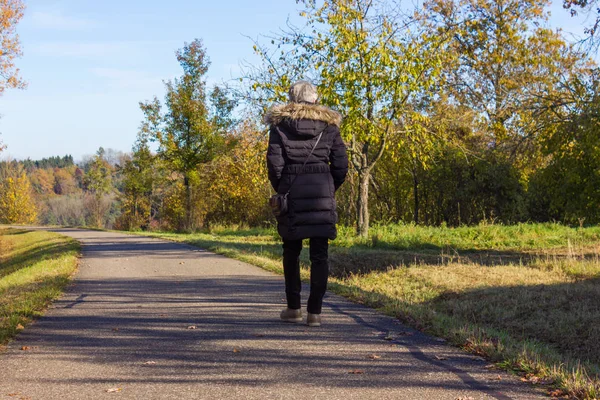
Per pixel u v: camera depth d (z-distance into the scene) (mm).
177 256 14141
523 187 29109
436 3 30281
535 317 7945
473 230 22406
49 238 31516
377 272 12281
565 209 22453
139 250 16891
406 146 23234
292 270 5312
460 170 31031
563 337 7172
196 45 39062
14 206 89000
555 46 30250
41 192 138125
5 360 4242
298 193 4910
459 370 3797
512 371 3746
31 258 19609
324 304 6441
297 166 4906
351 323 5355
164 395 3373
